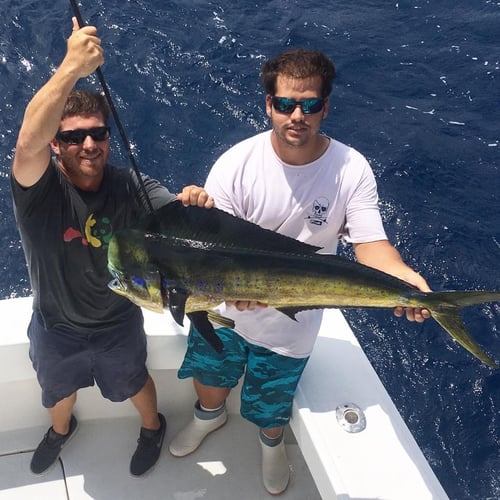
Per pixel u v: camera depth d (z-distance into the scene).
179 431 2.42
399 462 1.85
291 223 1.84
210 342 1.60
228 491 2.25
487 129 5.35
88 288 1.87
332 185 1.80
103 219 1.78
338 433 1.92
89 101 1.67
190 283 1.58
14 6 6.25
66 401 2.18
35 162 1.59
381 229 1.80
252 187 1.83
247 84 5.65
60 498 2.21
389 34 6.53
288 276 1.57
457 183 4.80
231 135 5.15
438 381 3.38
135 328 2.04
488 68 6.05
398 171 4.89
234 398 2.44
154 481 2.28
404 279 1.68
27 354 2.20
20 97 5.32
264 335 1.96
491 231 4.40
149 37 6.05
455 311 1.52
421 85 5.86
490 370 3.42
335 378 2.10
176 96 5.46
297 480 2.28
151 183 1.83
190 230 1.58
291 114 1.69
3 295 3.80
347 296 1.57
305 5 6.88
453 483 2.96
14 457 2.31
